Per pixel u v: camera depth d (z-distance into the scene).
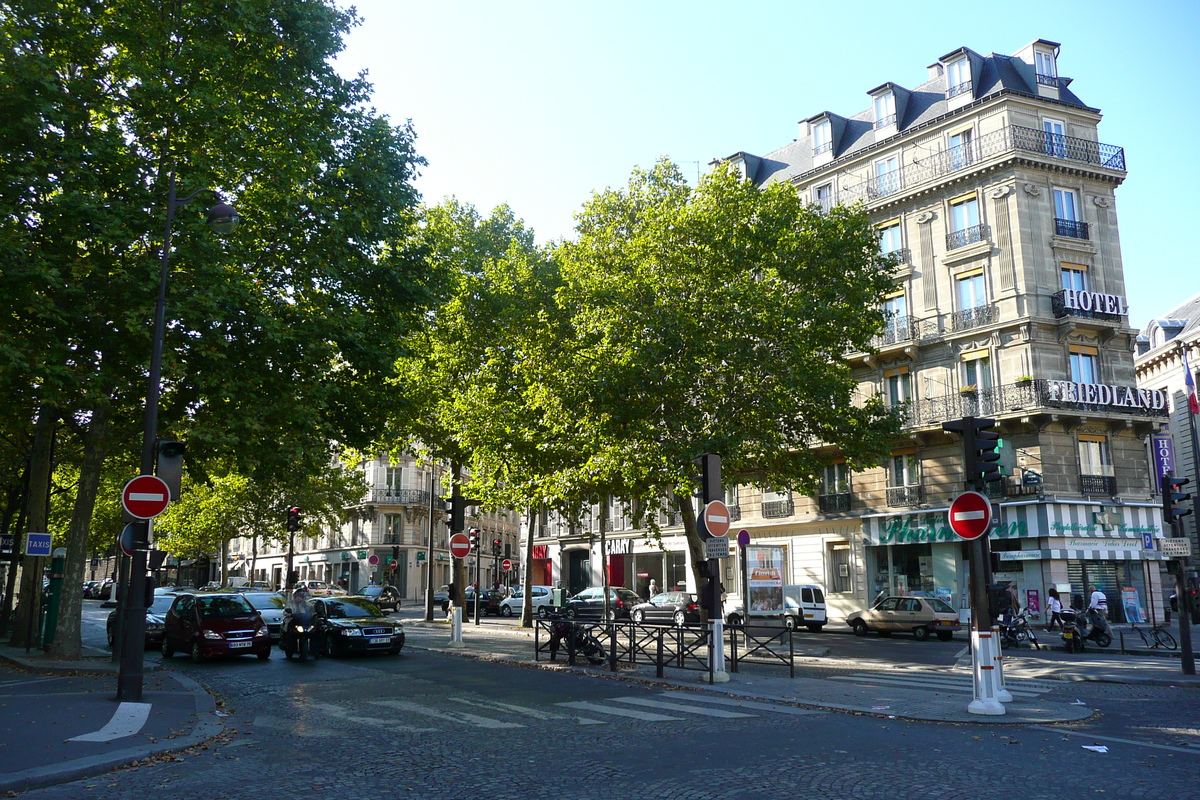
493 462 28.05
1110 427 33.12
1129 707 12.35
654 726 10.45
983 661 11.30
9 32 14.56
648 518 26.48
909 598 28.41
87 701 11.90
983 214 34.41
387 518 65.00
